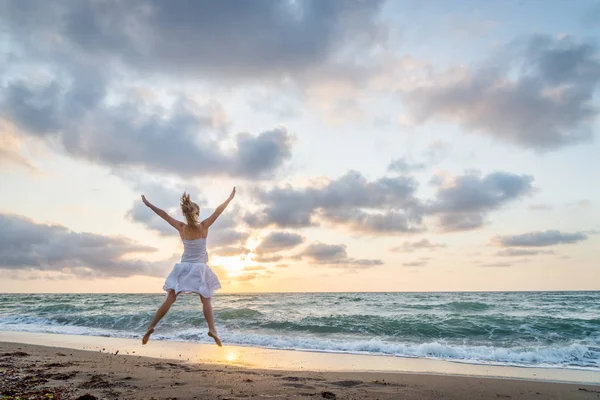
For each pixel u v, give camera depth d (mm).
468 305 24031
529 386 7062
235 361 9633
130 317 18859
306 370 8445
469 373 8359
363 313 20125
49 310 25250
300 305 26734
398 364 9375
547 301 29281
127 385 6438
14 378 6820
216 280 3955
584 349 10844
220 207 4199
